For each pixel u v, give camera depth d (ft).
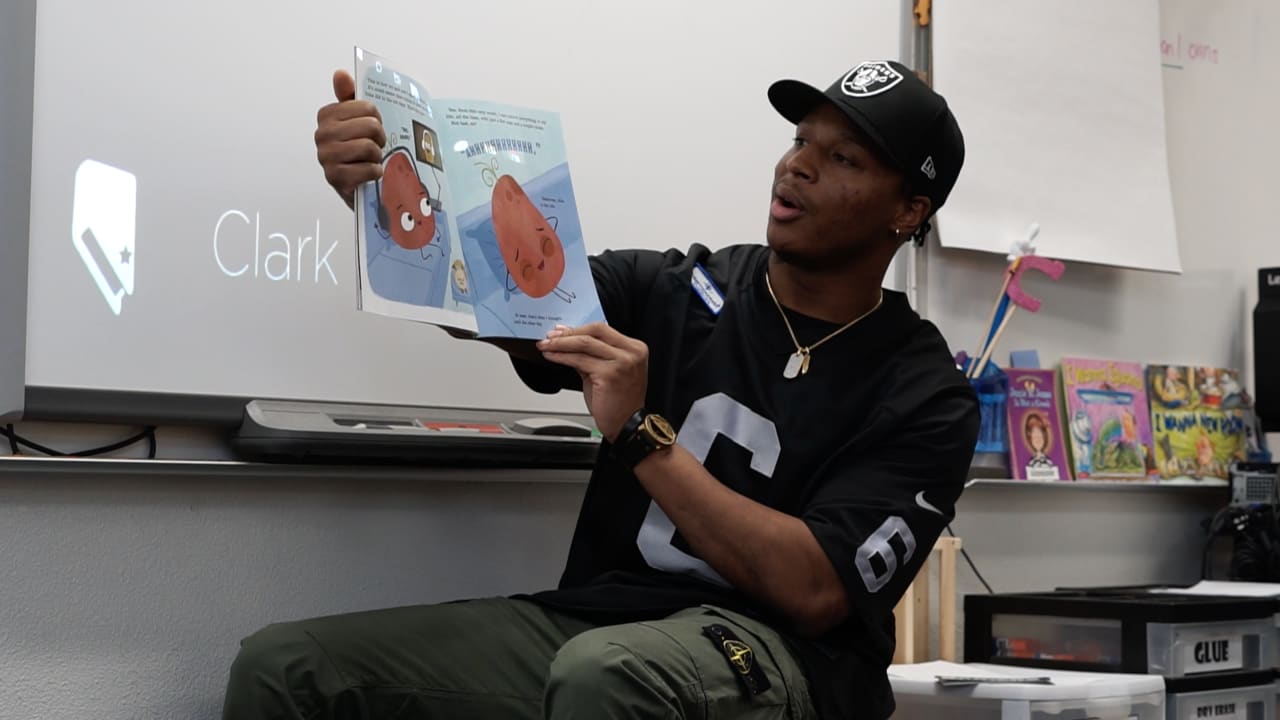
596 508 5.72
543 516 6.88
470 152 5.32
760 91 7.73
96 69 5.32
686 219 7.36
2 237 5.19
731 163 7.57
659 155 7.25
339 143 4.68
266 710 4.68
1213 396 10.43
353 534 6.17
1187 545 10.41
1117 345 10.02
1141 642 7.37
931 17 8.68
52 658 5.30
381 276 4.69
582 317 5.39
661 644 4.45
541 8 6.75
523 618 5.34
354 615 5.08
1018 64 9.10
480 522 6.62
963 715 6.64
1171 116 10.50
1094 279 9.87
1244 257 10.95
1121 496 9.95
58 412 5.18
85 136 5.28
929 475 5.43
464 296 5.07
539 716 5.10
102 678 5.42
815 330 5.72
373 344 6.11
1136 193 9.75
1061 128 9.34
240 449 5.63
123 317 5.36
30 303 5.12
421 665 4.99
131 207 5.40
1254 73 11.10
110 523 5.46
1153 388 10.05
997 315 8.80
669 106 7.29
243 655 4.76
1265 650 7.99
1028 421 9.12
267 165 5.80
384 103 4.88
